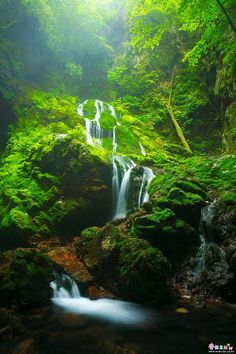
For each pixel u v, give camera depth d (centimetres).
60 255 948
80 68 2080
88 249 892
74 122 1542
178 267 869
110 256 813
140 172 1197
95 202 1135
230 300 757
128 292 752
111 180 1171
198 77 1888
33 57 1873
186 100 1820
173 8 1844
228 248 798
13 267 703
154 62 2059
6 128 1670
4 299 667
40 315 666
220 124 1691
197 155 1614
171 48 2064
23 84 1769
